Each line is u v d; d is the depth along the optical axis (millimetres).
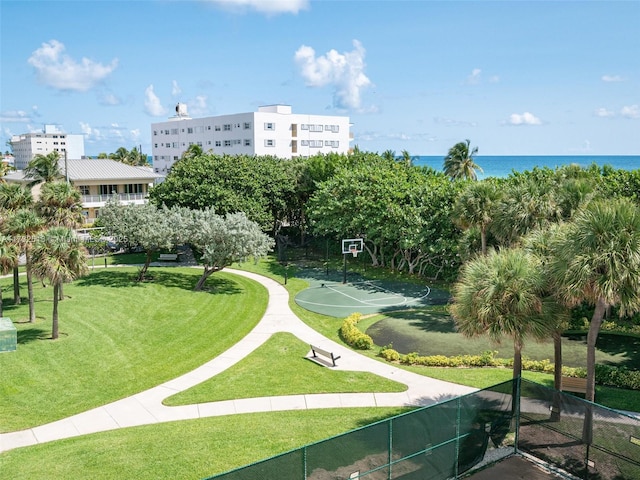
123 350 28906
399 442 15039
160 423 20422
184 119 129750
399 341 30688
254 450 17703
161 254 57125
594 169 39906
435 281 46812
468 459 16828
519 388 18000
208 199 54625
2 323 31406
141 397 22953
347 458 14000
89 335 31328
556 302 17938
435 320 34906
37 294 41375
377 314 36406
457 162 83062
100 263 54594
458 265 44844
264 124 112188
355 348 29375
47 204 40969
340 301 39969
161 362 27172
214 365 26734
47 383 24391
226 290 43438
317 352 27141
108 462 16969
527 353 28438
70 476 16172
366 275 49562
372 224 47375
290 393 23172
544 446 17312
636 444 15047
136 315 35656
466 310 18734
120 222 47906
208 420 20562
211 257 41219
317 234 60719
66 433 19734
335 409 21469
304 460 13242
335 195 51188
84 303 38531
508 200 30359
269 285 45594
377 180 49031
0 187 37969
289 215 69750
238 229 41594
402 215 45219
